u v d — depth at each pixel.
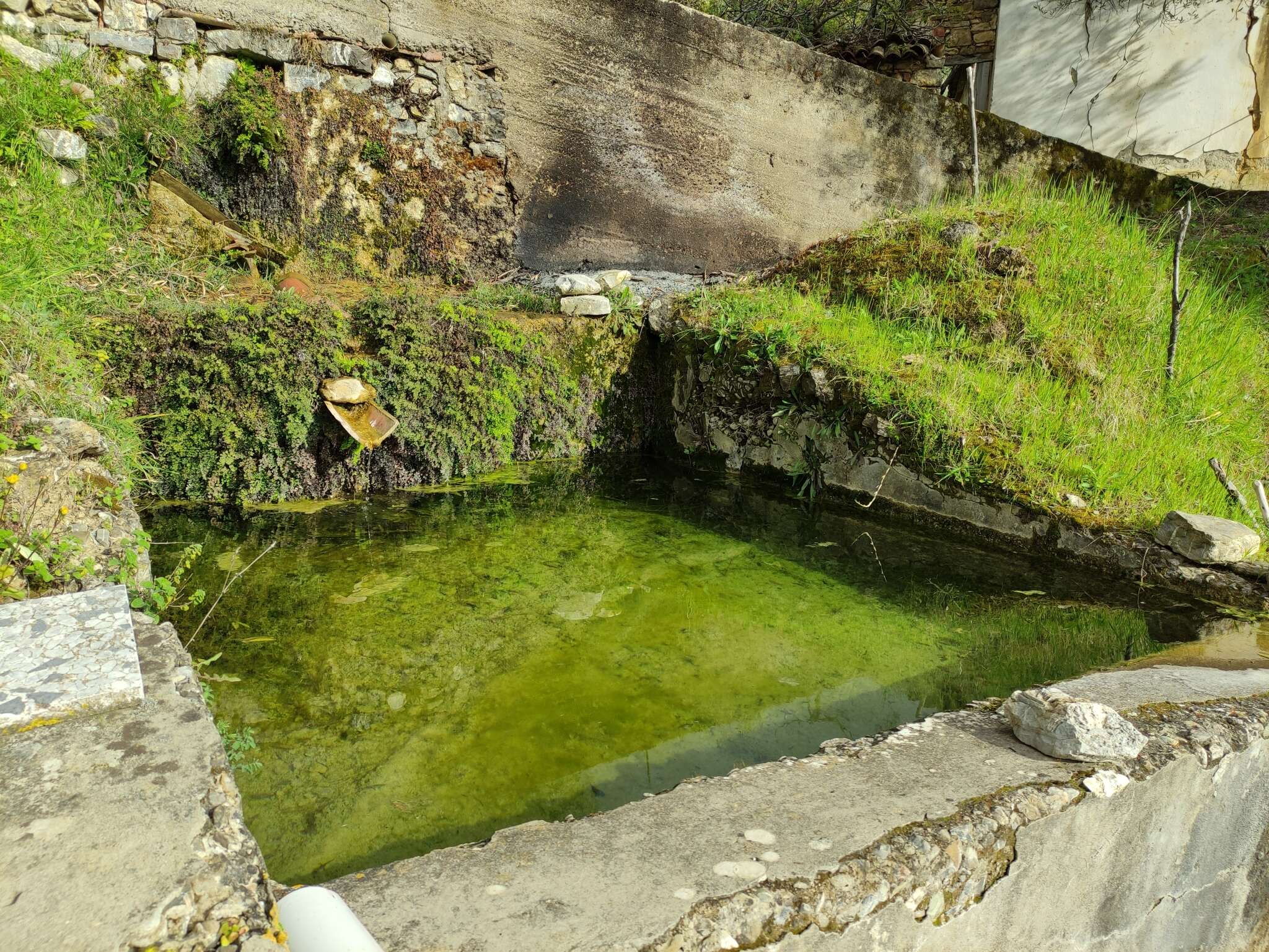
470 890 1.48
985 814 1.77
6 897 1.18
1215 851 2.32
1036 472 4.31
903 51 8.77
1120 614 3.66
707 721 2.78
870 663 3.22
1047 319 5.38
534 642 3.30
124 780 1.44
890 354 5.23
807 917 1.48
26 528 2.43
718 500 5.25
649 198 6.95
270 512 4.46
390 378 4.82
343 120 5.80
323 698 2.83
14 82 4.76
